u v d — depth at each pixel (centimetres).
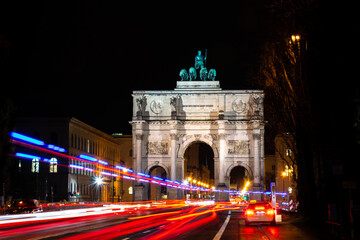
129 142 18162
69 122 11988
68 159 11844
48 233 3256
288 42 3725
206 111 12250
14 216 4997
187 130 12256
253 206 4125
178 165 12250
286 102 4556
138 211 7588
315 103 3466
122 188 17125
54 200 11738
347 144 2731
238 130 12138
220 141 12069
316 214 4134
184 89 12294
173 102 12225
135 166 12194
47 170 11844
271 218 4038
